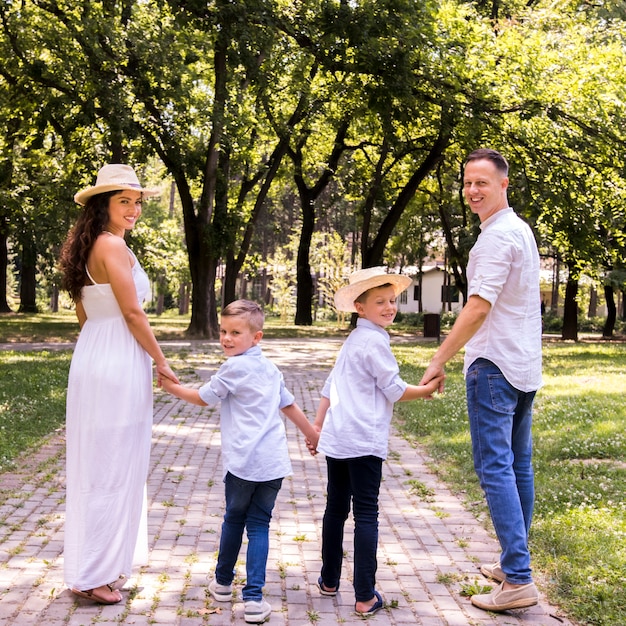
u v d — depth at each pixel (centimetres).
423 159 3117
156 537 520
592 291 5259
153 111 2350
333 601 421
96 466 414
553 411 1073
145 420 434
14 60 2112
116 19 2145
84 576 407
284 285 4603
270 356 2038
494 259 416
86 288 429
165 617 392
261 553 401
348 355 423
